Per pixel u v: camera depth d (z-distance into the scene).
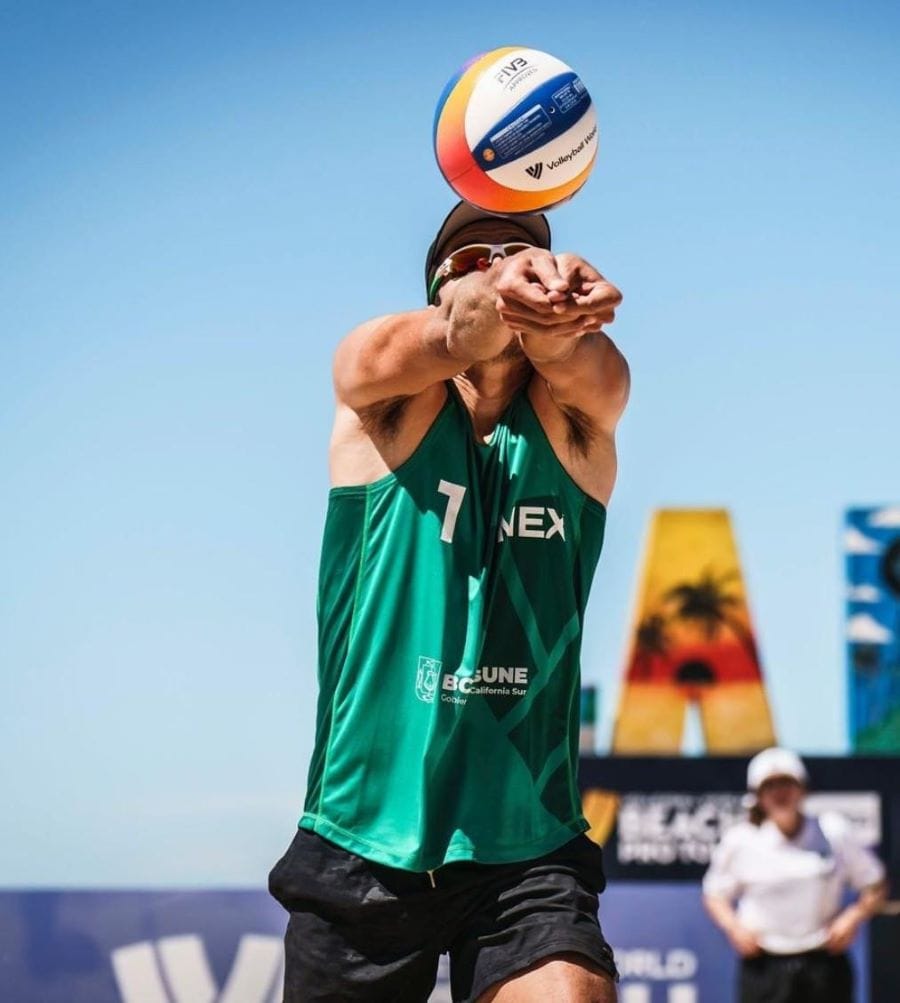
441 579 3.74
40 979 10.17
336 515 3.84
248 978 10.25
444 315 3.57
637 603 11.91
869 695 11.99
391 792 3.71
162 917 10.23
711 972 10.09
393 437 3.80
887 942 9.87
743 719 11.75
